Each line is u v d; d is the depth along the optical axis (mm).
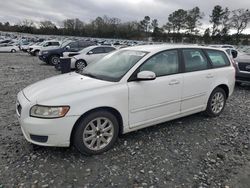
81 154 3896
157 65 4477
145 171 3525
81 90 3771
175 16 89312
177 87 4652
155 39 93750
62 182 3242
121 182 3279
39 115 3535
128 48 5023
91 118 3750
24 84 9391
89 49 14719
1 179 3271
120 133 4184
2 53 32656
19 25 104625
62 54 17438
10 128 4824
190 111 5051
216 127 5133
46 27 101188
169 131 4844
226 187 3242
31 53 27453
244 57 9547
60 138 3576
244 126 5258
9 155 3836
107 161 3740
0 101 6715
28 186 3148
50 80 4426
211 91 5367
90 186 3188
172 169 3592
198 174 3492
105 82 4020
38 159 3738
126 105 4047
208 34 82000
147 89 4234
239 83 9945
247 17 73750
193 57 5090
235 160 3895
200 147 4262
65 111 3535
